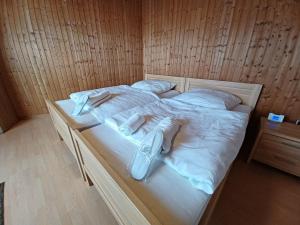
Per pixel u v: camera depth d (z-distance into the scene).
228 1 1.86
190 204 0.70
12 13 2.33
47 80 2.85
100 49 3.10
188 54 2.48
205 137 1.10
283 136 1.45
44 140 2.26
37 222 1.19
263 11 1.65
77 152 1.37
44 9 2.47
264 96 1.87
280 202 1.32
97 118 1.54
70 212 1.25
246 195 1.38
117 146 1.11
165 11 2.63
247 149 2.01
